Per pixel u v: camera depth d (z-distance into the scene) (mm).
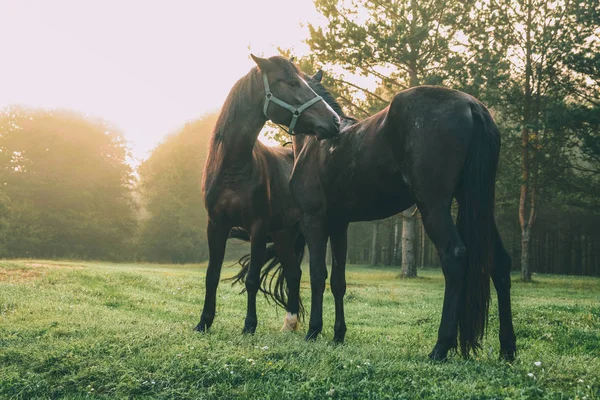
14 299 7500
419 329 6887
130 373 3264
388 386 2934
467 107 3506
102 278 10906
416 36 18469
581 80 19281
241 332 5258
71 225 40500
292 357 3633
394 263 41312
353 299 11078
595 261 29422
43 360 3633
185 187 44500
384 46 18625
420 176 3525
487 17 19406
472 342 3328
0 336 4777
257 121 4941
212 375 3186
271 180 5574
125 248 43750
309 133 4723
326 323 7344
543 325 6516
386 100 21609
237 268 30438
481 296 3309
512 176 21453
